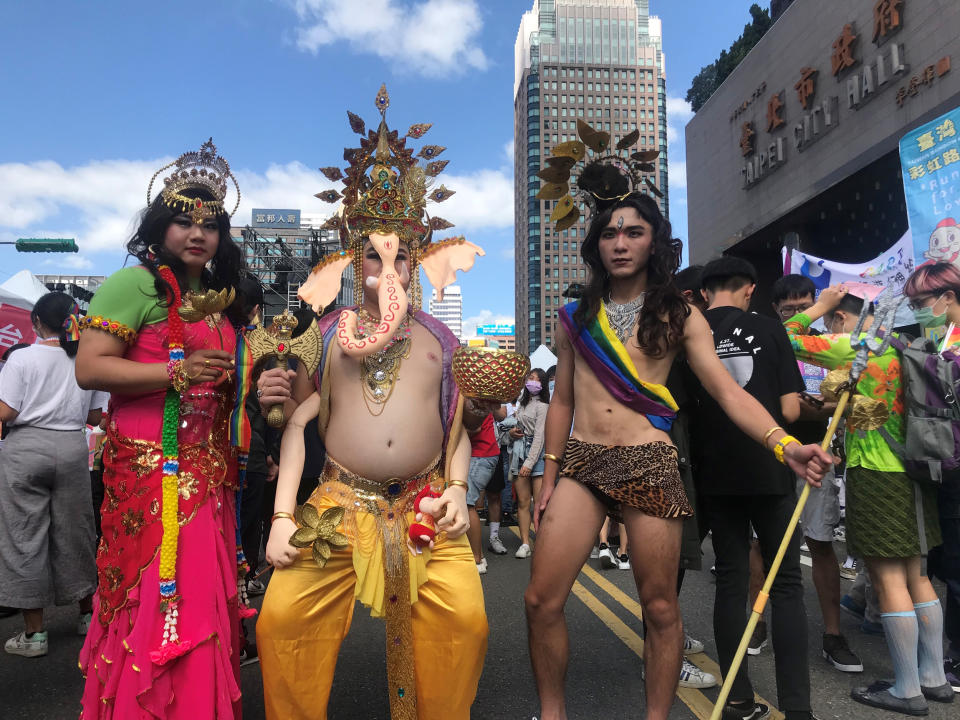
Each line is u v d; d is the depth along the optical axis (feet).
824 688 10.48
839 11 58.39
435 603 7.13
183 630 6.60
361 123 7.66
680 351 8.13
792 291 13.89
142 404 7.02
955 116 18.94
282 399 7.02
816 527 11.60
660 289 7.59
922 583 10.20
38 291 27.32
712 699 10.19
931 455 9.52
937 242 19.52
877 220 49.44
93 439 18.81
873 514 9.89
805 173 63.77
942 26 47.24
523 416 22.52
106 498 7.04
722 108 80.79
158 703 6.40
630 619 14.30
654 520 7.34
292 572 6.89
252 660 11.78
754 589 12.50
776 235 57.77
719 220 81.51
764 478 8.85
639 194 8.00
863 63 55.67
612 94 394.93
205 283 7.88
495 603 15.74
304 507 6.84
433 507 7.02
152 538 6.74
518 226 440.86
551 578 7.57
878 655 11.96
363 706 9.78
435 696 7.15
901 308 16.25
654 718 7.33
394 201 7.50
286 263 105.50
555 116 392.88
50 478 12.37
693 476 9.68
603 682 10.83
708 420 9.40
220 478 7.37
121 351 6.94
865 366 7.41
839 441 11.98
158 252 7.47
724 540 9.41
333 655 7.11
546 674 7.61
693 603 15.43
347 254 7.98
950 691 9.96
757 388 9.41
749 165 73.72
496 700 10.11
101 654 6.72
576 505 7.65
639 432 7.56
